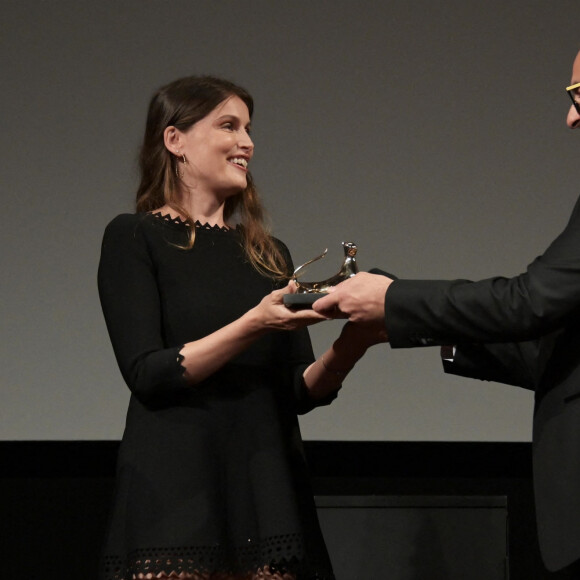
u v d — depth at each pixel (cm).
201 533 272
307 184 507
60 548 488
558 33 517
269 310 274
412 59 516
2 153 499
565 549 241
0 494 490
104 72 507
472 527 438
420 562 436
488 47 516
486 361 310
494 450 508
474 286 261
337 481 512
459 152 510
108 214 500
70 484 493
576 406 248
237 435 287
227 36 514
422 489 512
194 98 313
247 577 277
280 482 281
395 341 266
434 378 500
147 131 323
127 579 272
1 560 485
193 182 314
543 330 255
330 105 512
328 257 503
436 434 498
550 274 252
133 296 288
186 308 292
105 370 491
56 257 495
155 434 281
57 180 500
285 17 517
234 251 307
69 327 492
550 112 512
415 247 505
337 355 295
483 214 506
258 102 511
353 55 516
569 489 244
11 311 491
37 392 488
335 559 437
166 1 514
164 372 275
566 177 509
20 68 505
